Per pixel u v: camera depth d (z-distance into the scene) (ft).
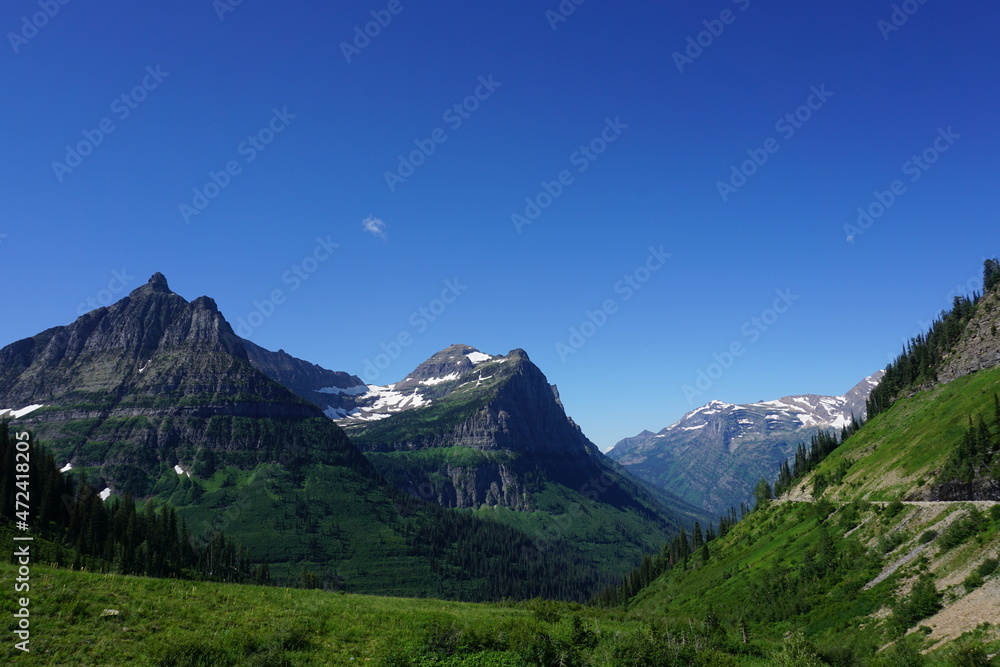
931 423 420.36
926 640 176.04
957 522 248.93
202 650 119.65
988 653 142.41
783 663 149.48
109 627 123.24
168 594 152.25
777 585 320.70
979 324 545.85
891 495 344.90
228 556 630.33
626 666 142.72
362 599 204.44
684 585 496.64
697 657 150.92
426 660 135.74
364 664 128.57
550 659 140.46
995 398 318.86
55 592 133.39
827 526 377.91
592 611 246.88
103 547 410.52
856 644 201.16
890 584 242.58
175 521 572.10
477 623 164.25
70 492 458.09
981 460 280.31
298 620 148.66
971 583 194.80
